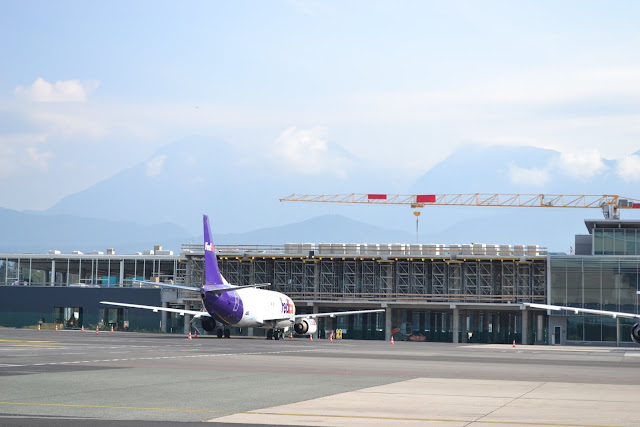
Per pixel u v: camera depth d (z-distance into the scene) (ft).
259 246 493.77
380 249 487.61
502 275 450.71
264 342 307.99
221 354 200.95
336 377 134.82
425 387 118.93
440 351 262.47
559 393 112.98
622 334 405.39
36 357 171.83
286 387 115.96
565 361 209.97
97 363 156.46
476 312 508.12
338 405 94.94
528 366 180.45
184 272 524.93
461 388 118.21
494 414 88.74
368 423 80.79
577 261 414.00
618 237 420.77
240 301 322.34
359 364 172.24
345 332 486.38
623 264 408.67
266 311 340.18
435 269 479.82
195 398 100.07
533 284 451.53
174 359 174.50
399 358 203.92
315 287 481.05
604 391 117.08
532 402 100.73
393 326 484.74
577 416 87.97
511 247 472.44
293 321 349.82
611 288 409.08
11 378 121.39
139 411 87.25
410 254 484.74
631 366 191.62
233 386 115.96
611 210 513.04
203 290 303.89
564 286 414.00
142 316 492.95
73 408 88.79
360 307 483.10
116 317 493.77
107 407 90.02
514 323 510.58
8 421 78.95
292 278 494.18
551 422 83.20
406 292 482.28
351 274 485.97
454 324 444.14
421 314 522.88
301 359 186.91
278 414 86.48
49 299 498.28
